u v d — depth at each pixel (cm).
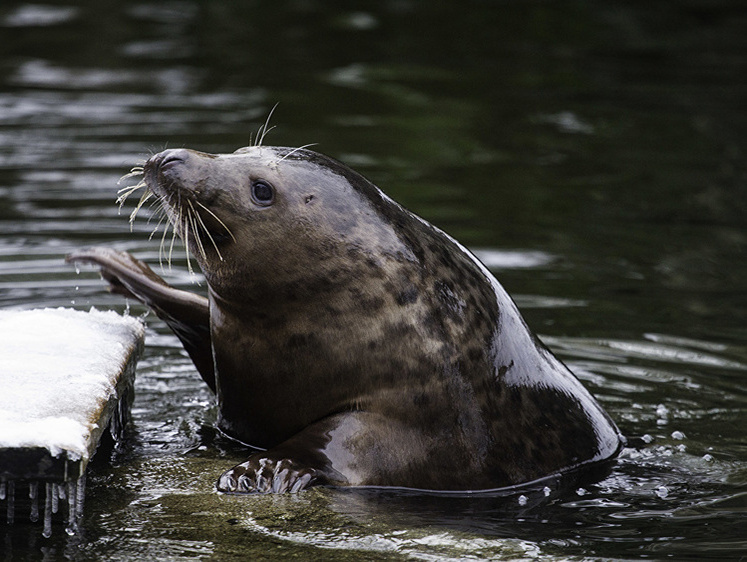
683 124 4844
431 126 4681
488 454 1781
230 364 1855
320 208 1797
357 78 5512
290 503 1602
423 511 1631
